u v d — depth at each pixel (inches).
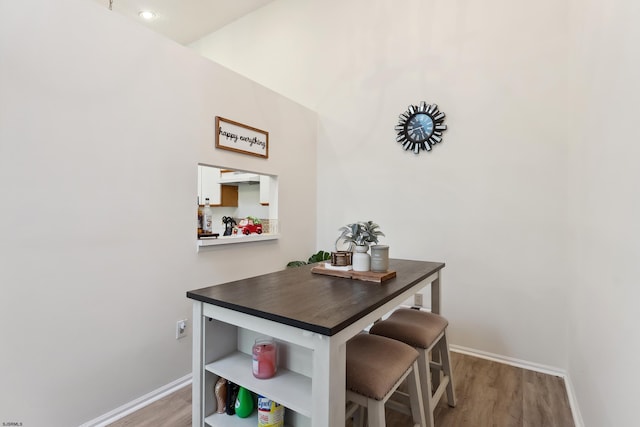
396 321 71.9
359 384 48.7
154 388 81.0
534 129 95.6
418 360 65.8
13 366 58.9
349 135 131.2
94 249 69.6
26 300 60.2
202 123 92.5
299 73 145.3
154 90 80.6
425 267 79.7
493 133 101.5
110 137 72.0
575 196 82.7
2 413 57.6
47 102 62.2
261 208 157.1
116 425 70.8
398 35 119.6
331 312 44.9
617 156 49.1
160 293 82.4
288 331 44.8
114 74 72.6
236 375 54.2
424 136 112.7
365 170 127.3
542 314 95.0
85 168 67.9
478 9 104.2
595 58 63.1
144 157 78.5
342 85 133.2
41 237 61.8
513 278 99.0
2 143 56.9
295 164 128.4
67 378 65.7
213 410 58.1
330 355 40.5
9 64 57.5
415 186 115.7
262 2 154.7
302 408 44.9
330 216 136.5
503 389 85.5
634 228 41.6
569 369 87.3
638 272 39.9
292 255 127.7
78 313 67.2
